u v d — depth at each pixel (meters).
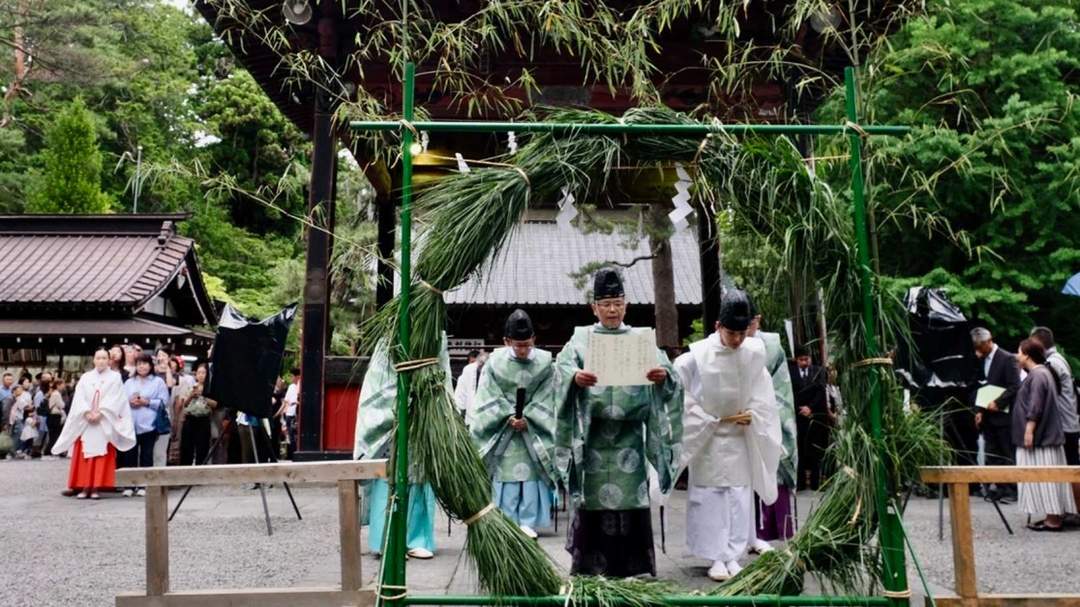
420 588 4.36
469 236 2.91
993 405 7.44
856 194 2.96
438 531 6.46
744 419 4.61
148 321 19.59
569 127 2.95
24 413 17.23
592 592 2.86
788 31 5.93
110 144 30.19
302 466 3.60
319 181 8.87
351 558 3.61
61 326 19.03
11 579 4.91
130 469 3.65
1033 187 11.49
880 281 3.00
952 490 3.38
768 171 2.88
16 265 20.34
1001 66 10.82
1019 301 11.79
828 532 2.92
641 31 5.39
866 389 2.93
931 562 5.19
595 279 4.15
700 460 4.65
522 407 5.12
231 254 30.17
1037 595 3.37
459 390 8.07
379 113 5.99
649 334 3.57
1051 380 6.57
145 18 29.88
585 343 4.08
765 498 4.63
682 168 3.15
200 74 33.66
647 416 4.20
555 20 5.21
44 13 23.97
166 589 3.67
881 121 10.18
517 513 5.56
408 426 2.94
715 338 4.70
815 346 7.27
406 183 2.96
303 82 9.26
